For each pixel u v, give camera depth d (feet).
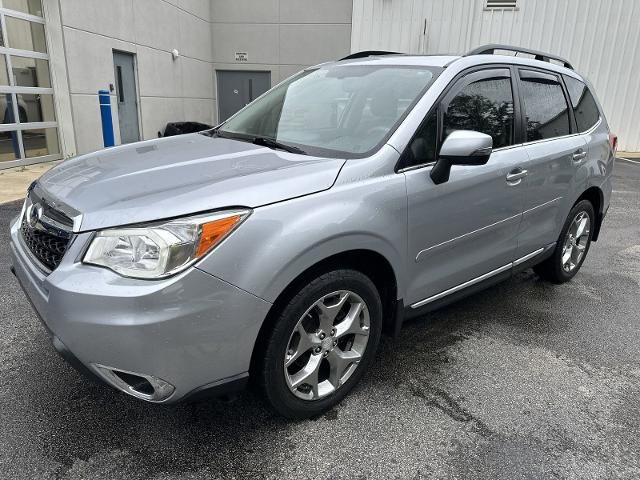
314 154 8.61
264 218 6.72
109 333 6.11
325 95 10.50
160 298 6.07
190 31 47.09
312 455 7.36
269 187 7.01
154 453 7.27
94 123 34.19
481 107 10.14
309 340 7.72
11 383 8.77
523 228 11.37
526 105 11.38
